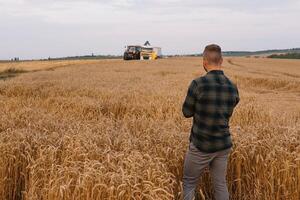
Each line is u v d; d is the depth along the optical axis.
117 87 17.94
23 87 17.27
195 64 56.00
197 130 4.86
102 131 7.28
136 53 74.44
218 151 4.84
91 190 4.74
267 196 5.69
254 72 43.25
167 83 21.52
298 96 22.44
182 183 5.34
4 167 5.73
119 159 5.41
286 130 7.39
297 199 5.53
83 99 13.25
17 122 8.57
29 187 5.52
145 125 8.53
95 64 54.75
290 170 5.59
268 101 18.83
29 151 6.03
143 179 4.91
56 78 25.28
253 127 8.08
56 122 8.35
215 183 5.14
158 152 6.16
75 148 5.65
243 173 6.00
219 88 4.78
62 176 4.97
